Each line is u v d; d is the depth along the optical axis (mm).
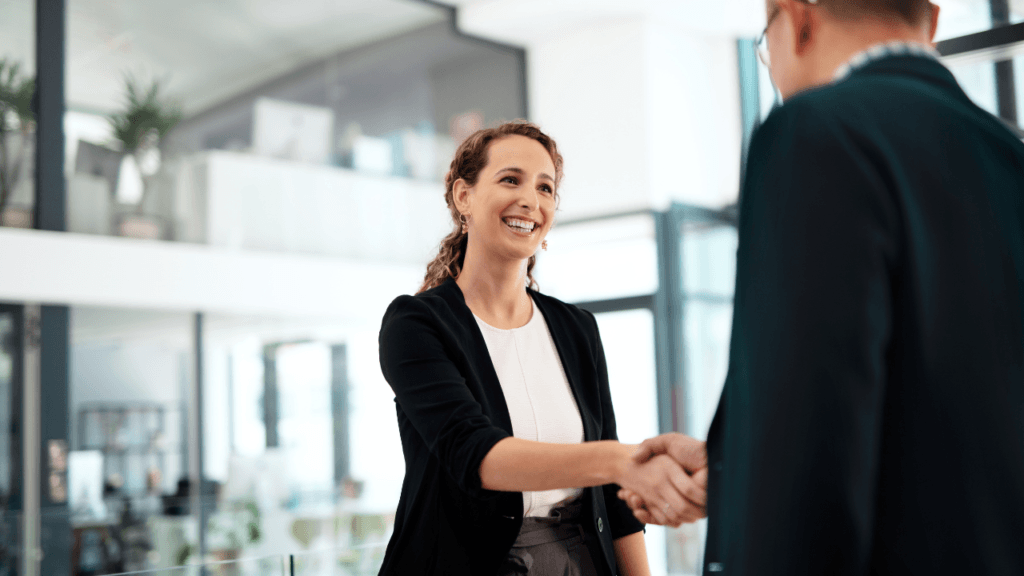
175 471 7418
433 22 9305
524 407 1411
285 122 8164
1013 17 2572
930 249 741
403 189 8750
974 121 814
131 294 6898
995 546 730
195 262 7215
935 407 735
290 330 7941
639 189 8719
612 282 8844
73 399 6973
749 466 714
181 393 7480
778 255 731
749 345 739
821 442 680
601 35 9109
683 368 8164
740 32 9023
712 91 9250
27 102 6980
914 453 735
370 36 8867
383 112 8828
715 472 808
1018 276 790
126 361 7285
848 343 692
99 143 7223
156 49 7602
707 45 9297
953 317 743
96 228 7105
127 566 5012
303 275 7789
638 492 982
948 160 775
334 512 5211
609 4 8664
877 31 852
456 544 1287
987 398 746
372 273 8234
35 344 6738
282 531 5246
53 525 4828
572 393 1487
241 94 7988
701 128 9133
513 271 1486
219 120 7805
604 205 8945
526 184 1454
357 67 8750
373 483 6777
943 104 806
